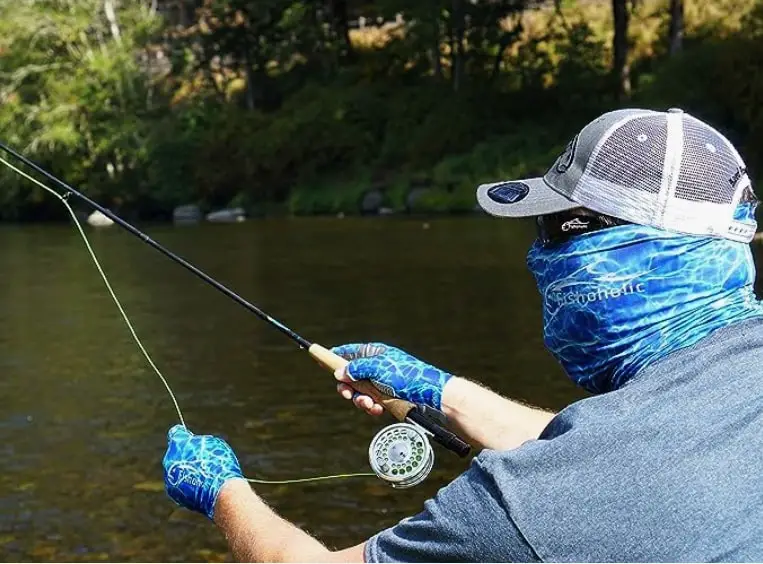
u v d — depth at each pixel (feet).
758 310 4.50
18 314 39.14
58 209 102.63
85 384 27.17
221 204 101.81
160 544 16.44
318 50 111.24
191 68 111.86
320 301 39.75
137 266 54.29
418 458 5.74
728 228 4.47
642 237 4.45
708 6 102.99
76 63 106.63
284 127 98.89
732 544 3.97
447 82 104.58
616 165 4.51
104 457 20.84
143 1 114.11
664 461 4.08
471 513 4.32
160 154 101.04
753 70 81.30
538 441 4.37
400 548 4.56
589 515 4.11
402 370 6.28
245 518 5.41
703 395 4.18
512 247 55.57
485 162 89.66
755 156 78.59
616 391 4.32
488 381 25.62
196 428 22.57
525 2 100.37
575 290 4.56
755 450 4.07
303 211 94.99
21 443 21.94
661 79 85.87
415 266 49.24
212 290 43.78
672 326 4.44
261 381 26.68
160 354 30.66
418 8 100.68
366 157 98.53
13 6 105.81
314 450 20.70
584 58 99.19
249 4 107.65
